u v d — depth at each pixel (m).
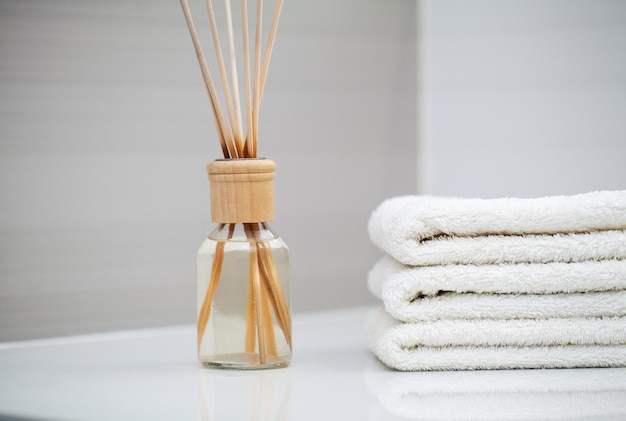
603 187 1.07
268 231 0.85
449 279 0.82
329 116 1.14
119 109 1.03
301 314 1.13
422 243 0.83
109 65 1.02
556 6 1.09
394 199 0.94
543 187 1.11
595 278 0.81
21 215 0.99
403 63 1.18
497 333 0.82
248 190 0.83
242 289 0.84
